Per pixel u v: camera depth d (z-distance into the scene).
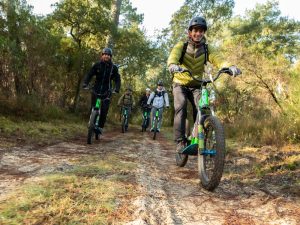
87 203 2.79
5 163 4.21
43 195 2.89
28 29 10.70
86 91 15.12
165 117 34.25
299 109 8.16
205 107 4.02
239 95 17.84
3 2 10.62
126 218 2.57
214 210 3.05
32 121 9.09
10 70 9.70
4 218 2.40
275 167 4.81
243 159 5.57
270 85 16.81
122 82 26.27
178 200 3.24
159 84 12.48
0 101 9.18
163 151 6.91
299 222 2.78
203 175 3.83
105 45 18.64
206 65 4.58
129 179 3.72
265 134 7.82
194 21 4.30
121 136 10.33
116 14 20.33
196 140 4.07
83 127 10.71
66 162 4.46
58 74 12.80
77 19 15.50
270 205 3.20
